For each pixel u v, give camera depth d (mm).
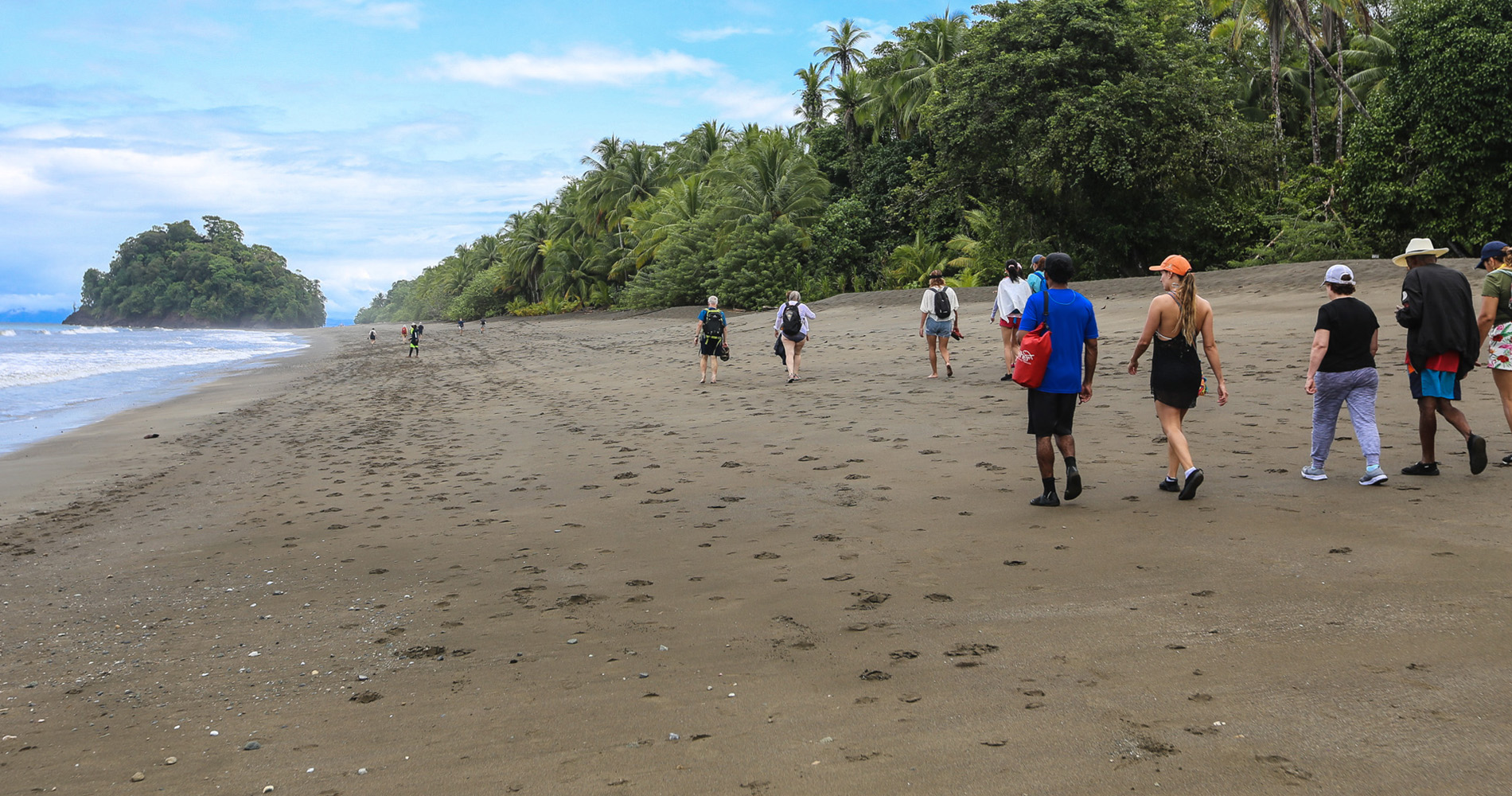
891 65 43531
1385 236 27562
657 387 15023
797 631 3719
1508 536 4230
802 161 48594
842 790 2393
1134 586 3932
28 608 4805
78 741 3039
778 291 45031
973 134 29203
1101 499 5586
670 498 6625
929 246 40625
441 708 3150
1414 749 2371
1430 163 26094
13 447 12211
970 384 11719
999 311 11555
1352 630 3217
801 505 6082
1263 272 21250
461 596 4555
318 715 3160
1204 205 30516
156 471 9805
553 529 5926
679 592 4387
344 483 8258
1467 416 7434
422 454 9758
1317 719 2582
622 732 2861
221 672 3666
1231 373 10625
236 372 27359
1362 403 5453
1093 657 3186
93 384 22703
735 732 2807
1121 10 29266
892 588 4188
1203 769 2357
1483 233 25297
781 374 15273
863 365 15547
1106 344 14766
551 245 85312
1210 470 6184
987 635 3490
